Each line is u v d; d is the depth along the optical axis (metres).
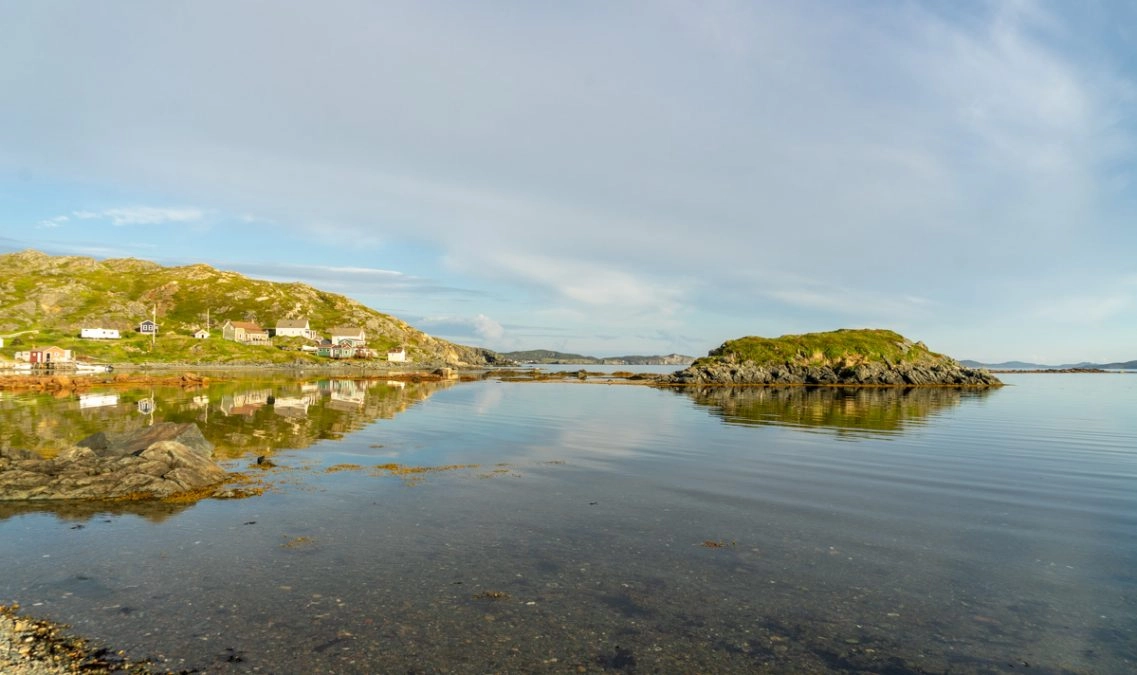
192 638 11.25
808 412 61.88
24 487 21.47
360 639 11.35
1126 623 12.79
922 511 21.64
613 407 66.31
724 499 23.06
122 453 26.44
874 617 12.90
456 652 10.97
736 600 13.62
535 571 15.13
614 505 21.92
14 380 81.06
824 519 20.44
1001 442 40.03
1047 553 17.17
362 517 19.66
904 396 92.19
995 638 12.05
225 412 51.88
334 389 88.12
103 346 152.88
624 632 11.96
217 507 20.56
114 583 13.81
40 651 10.70
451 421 49.16
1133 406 75.06
